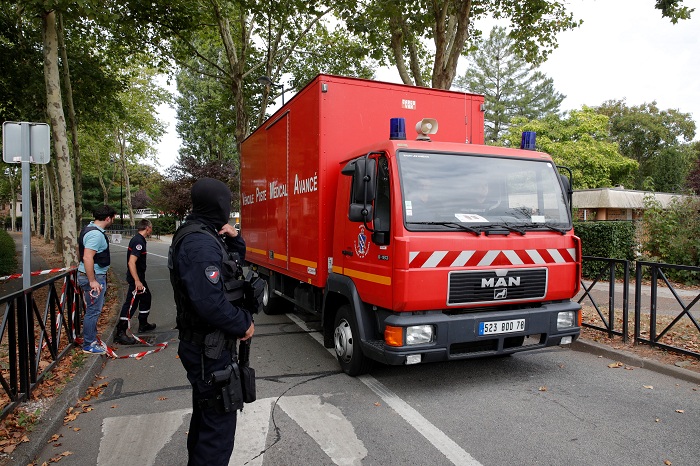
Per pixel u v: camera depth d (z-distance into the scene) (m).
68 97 13.89
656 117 39.53
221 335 2.60
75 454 3.67
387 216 4.45
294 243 6.57
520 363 5.64
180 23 15.77
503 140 31.42
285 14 14.95
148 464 3.49
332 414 4.25
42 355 5.79
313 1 14.20
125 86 17.33
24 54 14.96
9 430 3.92
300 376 5.34
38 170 33.69
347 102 5.64
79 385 4.95
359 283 4.89
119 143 41.03
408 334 4.24
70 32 15.59
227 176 36.44
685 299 9.16
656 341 5.84
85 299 6.14
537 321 4.64
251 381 2.68
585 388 4.80
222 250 2.68
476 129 6.25
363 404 4.47
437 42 11.80
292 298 7.31
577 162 26.86
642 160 40.16
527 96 53.69
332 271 5.56
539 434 3.79
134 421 4.27
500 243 4.54
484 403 4.45
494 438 3.74
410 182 4.43
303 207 6.16
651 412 4.19
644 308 8.26
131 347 6.82
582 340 6.27
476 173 4.74
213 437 2.60
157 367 5.88
